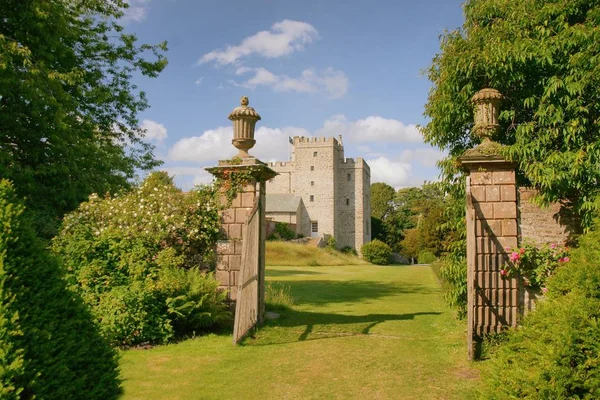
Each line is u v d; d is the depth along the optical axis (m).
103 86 14.40
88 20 14.17
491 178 5.88
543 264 5.54
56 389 2.60
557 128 6.12
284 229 45.94
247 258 6.58
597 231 3.38
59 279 2.91
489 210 5.84
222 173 7.52
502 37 6.77
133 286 6.27
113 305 6.05
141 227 7.23
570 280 3.27
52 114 10.63
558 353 2.78
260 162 7.50
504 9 7.02
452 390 4.32
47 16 10.59
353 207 54.44
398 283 16.30
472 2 7.66
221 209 7.42
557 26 6.43
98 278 6.44
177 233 7.36
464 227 7.19
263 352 5.73
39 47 10.95
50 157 11.54
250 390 4.41
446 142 7.78
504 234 5.79
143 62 15.66
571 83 5.87
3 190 2.81
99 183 13.02
